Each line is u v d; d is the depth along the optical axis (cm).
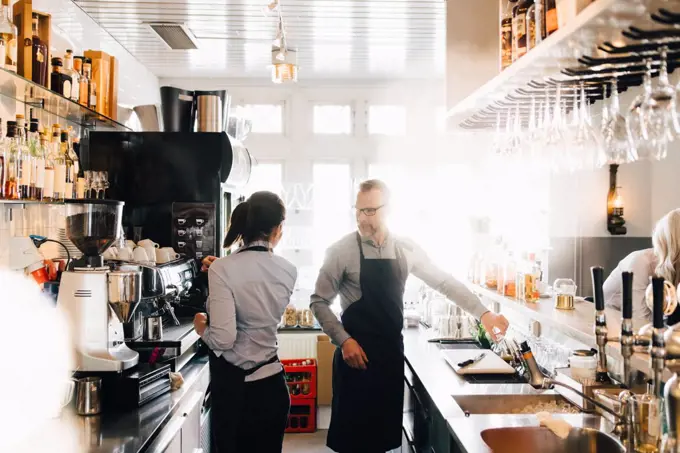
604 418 214
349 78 630
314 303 316
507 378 312
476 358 335
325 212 638
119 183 413
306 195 636
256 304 274
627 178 307
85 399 238
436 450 266
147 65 578
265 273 277
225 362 275
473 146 636
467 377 315
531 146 245
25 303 281
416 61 557
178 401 262
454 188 637
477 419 224
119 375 247
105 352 248
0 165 264
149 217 412
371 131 640
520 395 271
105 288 248
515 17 244
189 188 412
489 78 317
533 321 359
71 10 403
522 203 461
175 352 310
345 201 639
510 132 271
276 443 286
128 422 229
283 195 636
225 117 458
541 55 179
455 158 636
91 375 246
